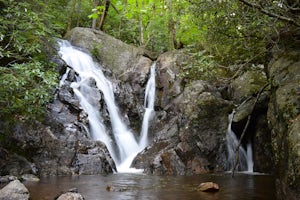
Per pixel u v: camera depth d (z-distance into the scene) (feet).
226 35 21.70
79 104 37.60
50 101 34.78
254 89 37.60
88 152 33.06
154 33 60.54
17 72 25.23
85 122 36.99
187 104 39.22
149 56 51.52
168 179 28.58
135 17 62.39
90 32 51.93
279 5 17.37
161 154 34.27
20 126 30.96
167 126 40.70
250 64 27.45
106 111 41.32
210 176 30.86
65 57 45.06
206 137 35.78
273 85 19.75
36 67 25.79
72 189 21.06
